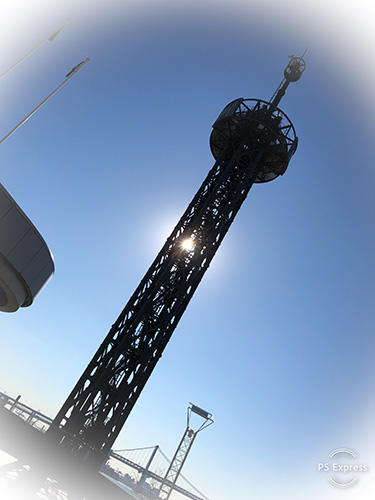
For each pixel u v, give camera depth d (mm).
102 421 15953
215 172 23797
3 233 17016
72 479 14398
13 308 20516
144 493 42188
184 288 19359
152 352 17469
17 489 12680
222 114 25562
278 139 24062
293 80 27953
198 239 21422
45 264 20422
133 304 18562
